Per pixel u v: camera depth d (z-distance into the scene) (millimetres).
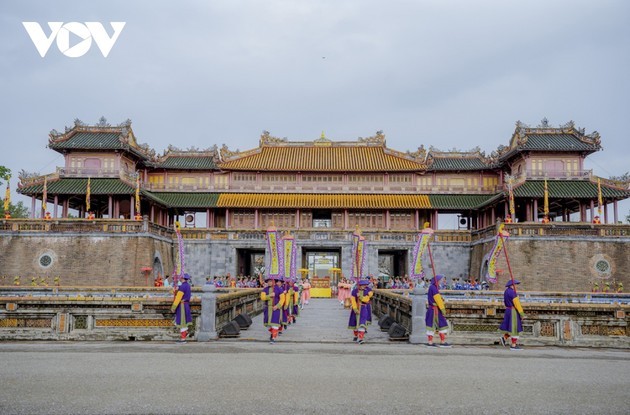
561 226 59250
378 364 16781
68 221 60656
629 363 17594
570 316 22219
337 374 14938
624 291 57375
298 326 30672
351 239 70500
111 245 60344
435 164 83750
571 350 20938
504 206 79125
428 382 13961
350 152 88812
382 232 71250
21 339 22406
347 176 83938
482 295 44594
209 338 22938
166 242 68438
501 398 12312
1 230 60281
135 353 18594
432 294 21844
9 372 14688
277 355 18609
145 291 44906
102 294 44875
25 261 59875
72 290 44812
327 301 62188
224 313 26953
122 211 82188
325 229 70750
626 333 22062
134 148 75188
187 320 22250
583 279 58094
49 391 12453
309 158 86062
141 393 12336
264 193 83188
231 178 83625
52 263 59781
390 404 11664
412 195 82688
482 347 21641
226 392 12531
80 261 59938
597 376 15109
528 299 43969
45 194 66688
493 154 83500
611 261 58156
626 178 68500
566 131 75000
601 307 22125
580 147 71812
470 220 84812
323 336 25422
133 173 74312
